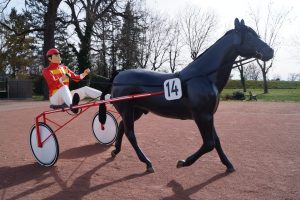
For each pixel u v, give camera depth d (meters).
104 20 32.97
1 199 4.98
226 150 7.73
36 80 41.66
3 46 46.25
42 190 5.33
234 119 13.57
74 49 34.91
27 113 17.56
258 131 10.34
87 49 34.19
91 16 31.72
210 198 4.82
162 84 6.05
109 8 32.78
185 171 6.13
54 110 6.59
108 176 5.95
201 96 5.51
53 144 6.54
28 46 44.81
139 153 6.35
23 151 8.18
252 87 60.59
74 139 9.58
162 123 12.59
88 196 5.01
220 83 5.71
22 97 35.72
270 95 33.59
